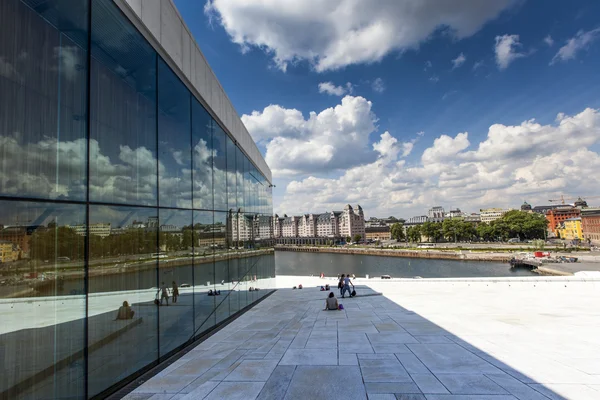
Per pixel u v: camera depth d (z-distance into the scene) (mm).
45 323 5160
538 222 147625
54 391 5242
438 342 9141
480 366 7133
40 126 5219
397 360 7707
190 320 10453
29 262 4945
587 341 8875
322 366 7500
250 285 18828
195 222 11211
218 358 8602
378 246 175875
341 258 133750
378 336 10055
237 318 14945
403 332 10438
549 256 85375
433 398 5613
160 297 8656
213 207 13078
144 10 8094
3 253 4562
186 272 10352
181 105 10266
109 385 6504
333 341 9695
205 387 6582
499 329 10391
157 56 8812
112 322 6711
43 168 5254
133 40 7730
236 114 17047
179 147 10078
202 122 12094
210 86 12969
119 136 7160
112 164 6918
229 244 15125
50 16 5465
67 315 5590
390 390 6008
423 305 15445
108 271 6668
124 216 7266
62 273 5539
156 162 8680
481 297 17344
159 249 8703
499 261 98625
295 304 18328
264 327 12516
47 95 5367
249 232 19391
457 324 11266
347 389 6133
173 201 9625
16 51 4852
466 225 160500
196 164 11461
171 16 9578
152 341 8141
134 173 7676
